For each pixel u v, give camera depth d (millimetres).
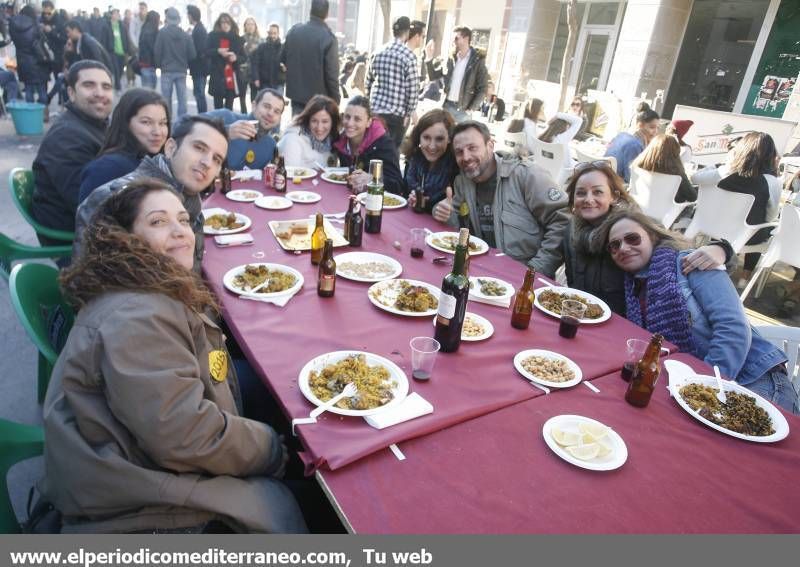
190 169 1988
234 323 1651
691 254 1963
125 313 1074
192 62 8211
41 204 2621
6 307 3094
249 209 2887
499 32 10781
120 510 1090
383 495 1034
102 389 1075
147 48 8734
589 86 10141
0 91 8867
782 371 1909
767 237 4148
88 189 2273
